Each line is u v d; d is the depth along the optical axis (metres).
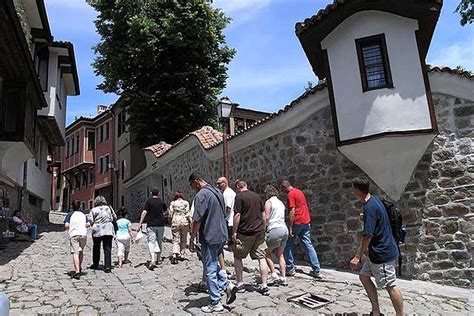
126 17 20.80
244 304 5.89
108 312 5.74
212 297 5.65
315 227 9.02
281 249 7.11
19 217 13.38
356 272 8.11
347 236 8.60
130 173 26.44
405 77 8.22
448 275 7.72
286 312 5.56
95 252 8.84
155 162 19.16
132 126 21.94
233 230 6.45
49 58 17.91
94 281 7.69
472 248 7.61
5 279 7.50
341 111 8.61
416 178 8.24
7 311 3.25
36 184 18.52
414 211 8.16
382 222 5.16
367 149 8.28
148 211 9.16
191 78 21.58
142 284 7.48
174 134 21.66
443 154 8.06
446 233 7.86
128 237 9.52
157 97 21.08
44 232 15.88
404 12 8.28
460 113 8.00
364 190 5.44
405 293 6.98
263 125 10.25
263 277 6.44
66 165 40.19
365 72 8.48
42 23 16.39
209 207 5.84
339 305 5.93
